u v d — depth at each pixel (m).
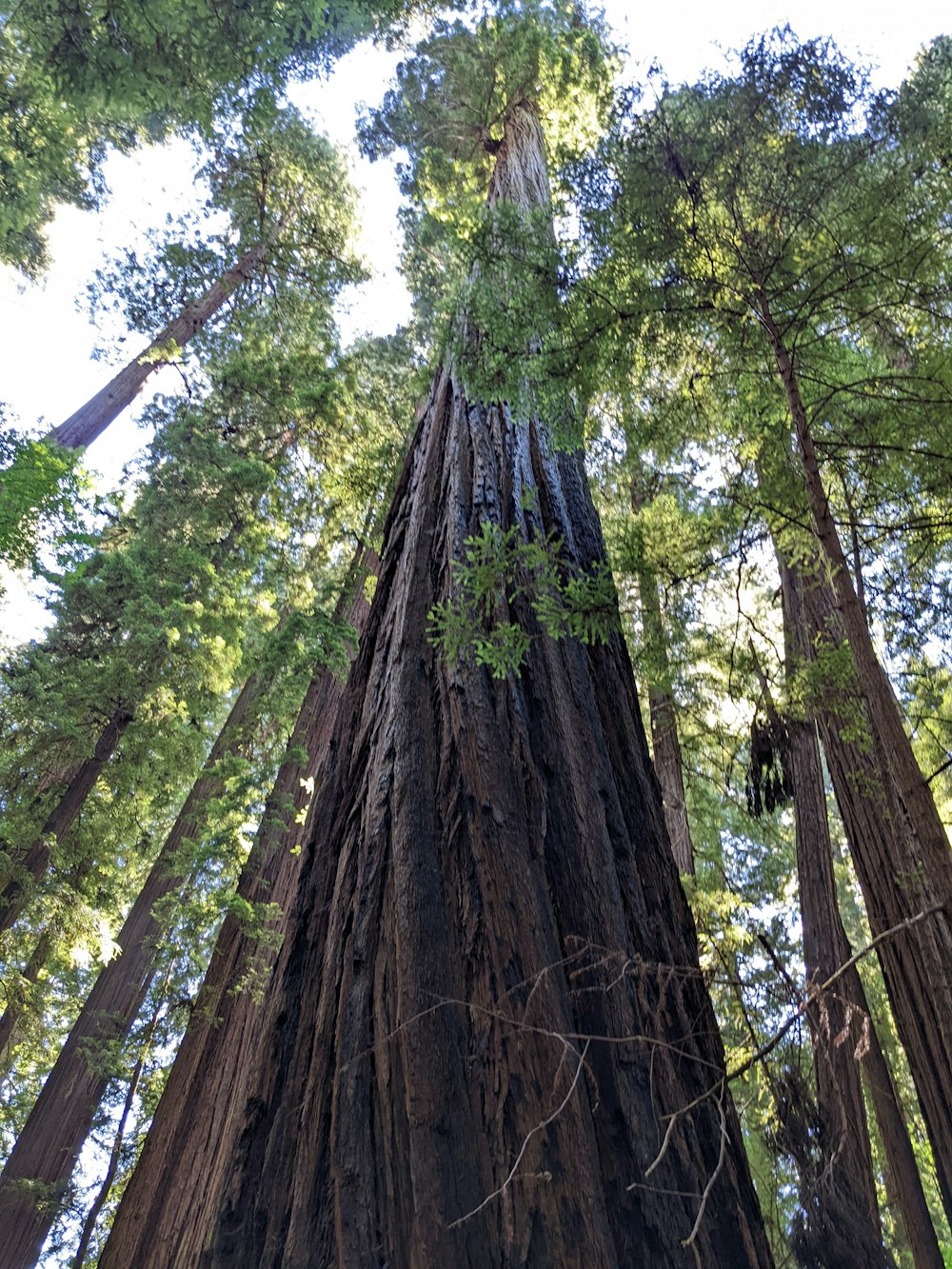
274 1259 2.10
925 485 3.48
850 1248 3.06
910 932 5.72
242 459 11.64
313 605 10.44
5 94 8.93
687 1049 2.64
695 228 3.60
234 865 8.66
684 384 4.09
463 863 2.75
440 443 4.80
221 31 7.51
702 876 10.45
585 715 3.41
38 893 7.50
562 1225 2.02
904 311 3.63
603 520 7.43
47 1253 10.33
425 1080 2.25
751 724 5.42
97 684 8.52
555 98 10.57
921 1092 5.68
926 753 7.45
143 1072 10.28
